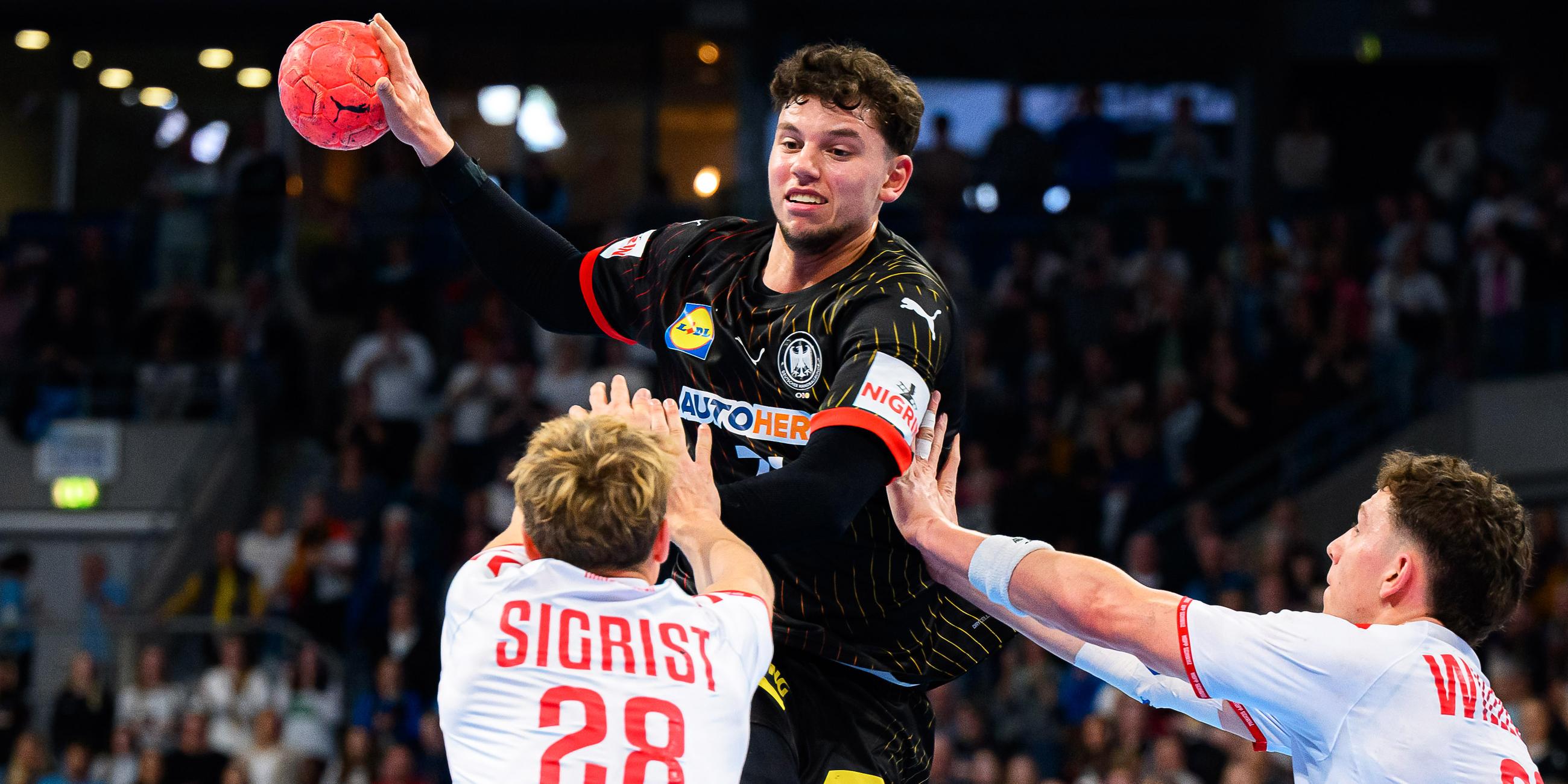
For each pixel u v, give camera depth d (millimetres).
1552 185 27625
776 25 32969
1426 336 26188
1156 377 26016
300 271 30203
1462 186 29016
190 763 20344
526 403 25531
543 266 6590
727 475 5961
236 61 33656
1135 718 18547
